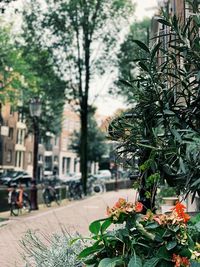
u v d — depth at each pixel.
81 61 29.91
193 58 4.77
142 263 3.24
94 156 54.38
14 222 13.30
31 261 5.81
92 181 34.38
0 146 50.41
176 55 4.94
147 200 4.67
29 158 58.56
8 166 52.28
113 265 3.26
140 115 4.98
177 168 4.64
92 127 54.53
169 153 4.42
